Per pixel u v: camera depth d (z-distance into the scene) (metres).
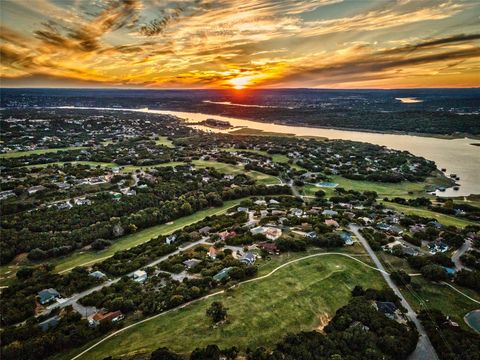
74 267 137.00
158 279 121.00
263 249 139.25
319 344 85.62
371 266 128.50
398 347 83.88
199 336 91.38
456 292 112.75
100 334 95.00
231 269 121.69
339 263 129.12
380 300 105.00
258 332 93.06
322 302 107.00
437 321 95.62
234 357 82.81
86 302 108.88
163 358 80.50
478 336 89.12
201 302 107.19
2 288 124.44
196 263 130.25
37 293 115.31
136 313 101.81
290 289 113.12
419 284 115.94
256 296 109.25
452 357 81.81
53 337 91.06
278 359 81.19
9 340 93.62
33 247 150.25
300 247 139.00
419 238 149.25
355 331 89.44
